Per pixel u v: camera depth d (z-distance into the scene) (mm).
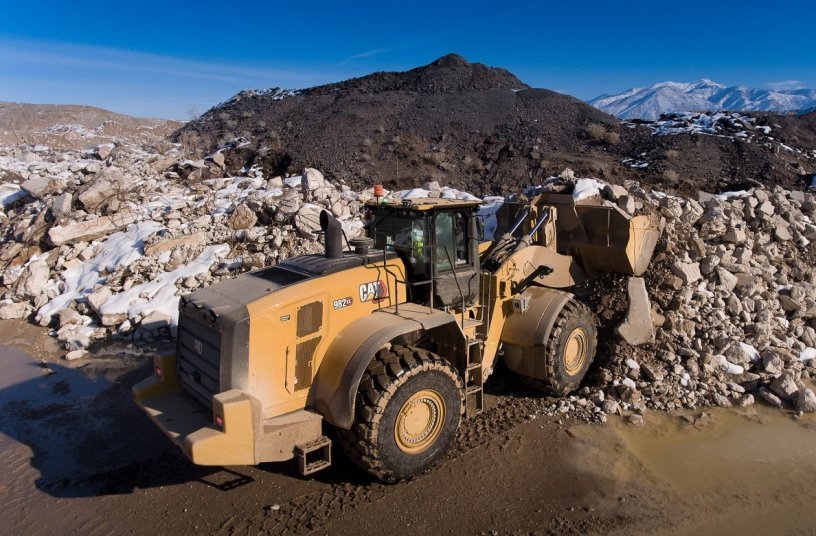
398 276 5047
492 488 4652
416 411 4613
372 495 4602
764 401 5926
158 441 5504
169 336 8039
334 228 4863
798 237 8211
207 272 8875
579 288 7129
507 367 6121
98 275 9453
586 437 5328
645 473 4773
